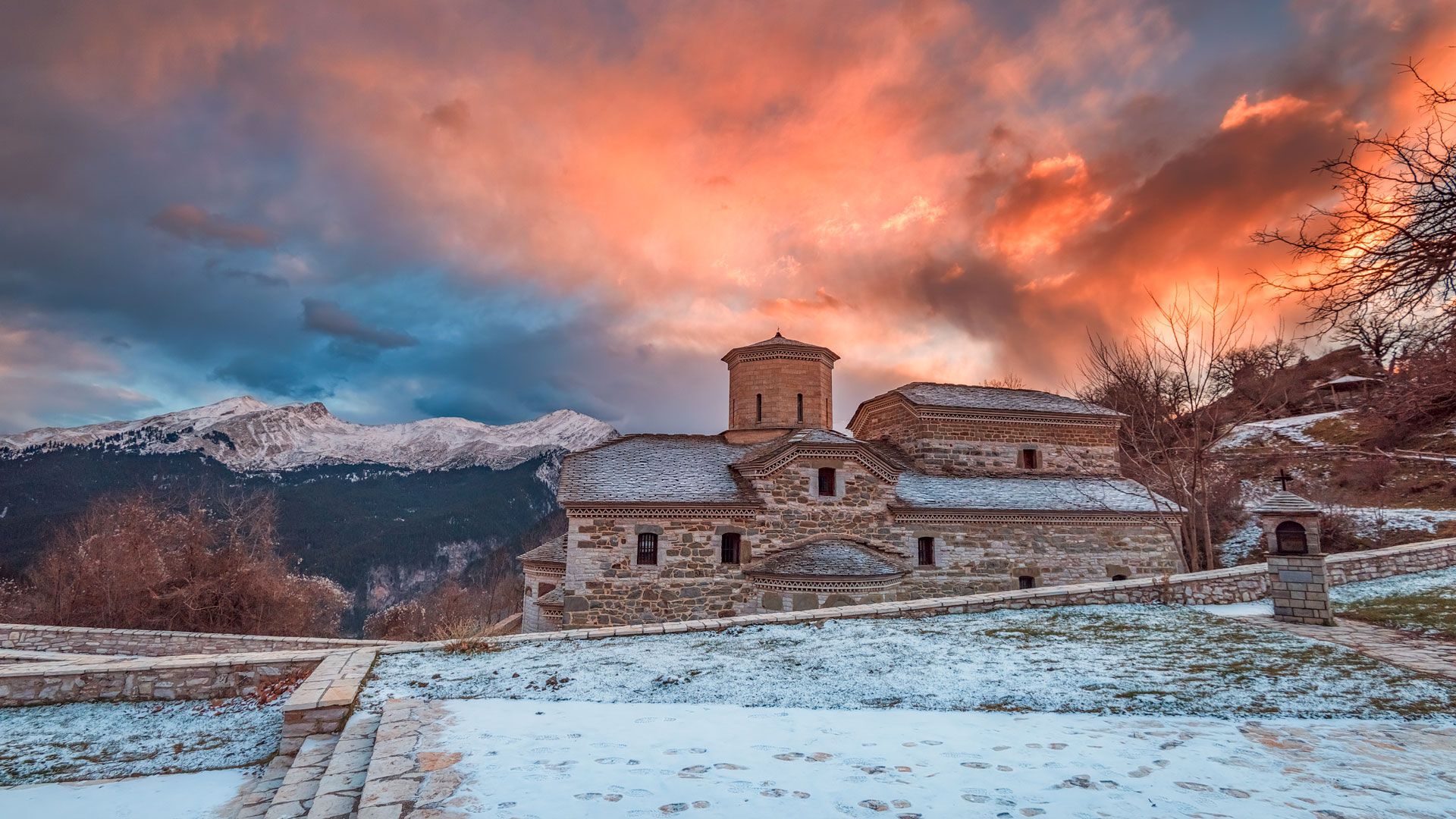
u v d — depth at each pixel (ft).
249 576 121.60
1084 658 44.55
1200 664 42.37
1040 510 95.35
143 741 40.09
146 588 113.50
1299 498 56.44
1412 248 26.40
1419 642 46.78
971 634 51.96
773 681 40.91
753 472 89.61
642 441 104.22
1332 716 33.40
